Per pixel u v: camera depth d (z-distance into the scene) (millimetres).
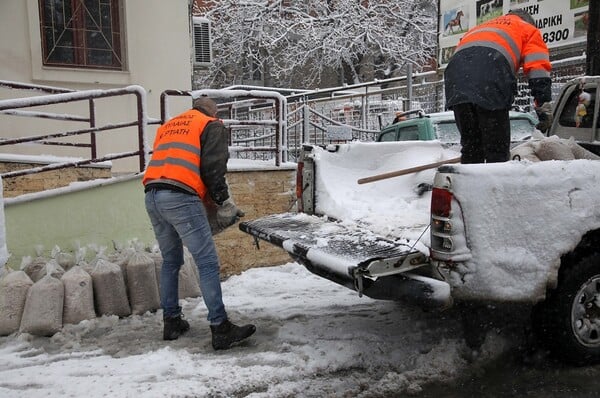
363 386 3535
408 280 3420
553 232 3531
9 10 7617
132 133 8383
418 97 13203
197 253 4156
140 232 5684
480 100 4109
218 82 24453
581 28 9211
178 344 4273
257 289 5730
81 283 4648
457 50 4391
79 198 5312
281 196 6605
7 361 3953
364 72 23797
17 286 4477
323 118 11047
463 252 3312
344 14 22016
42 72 7840
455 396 3424
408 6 22609
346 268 3316
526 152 4195
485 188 3373
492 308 3910
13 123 7617
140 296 4969
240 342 4184
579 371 3779
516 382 3602
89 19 8242
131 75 8414
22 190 5824
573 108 5156
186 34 8758
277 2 22344
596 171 3729
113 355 4094
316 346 4082
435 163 4652
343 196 4746
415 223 4121
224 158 4230
